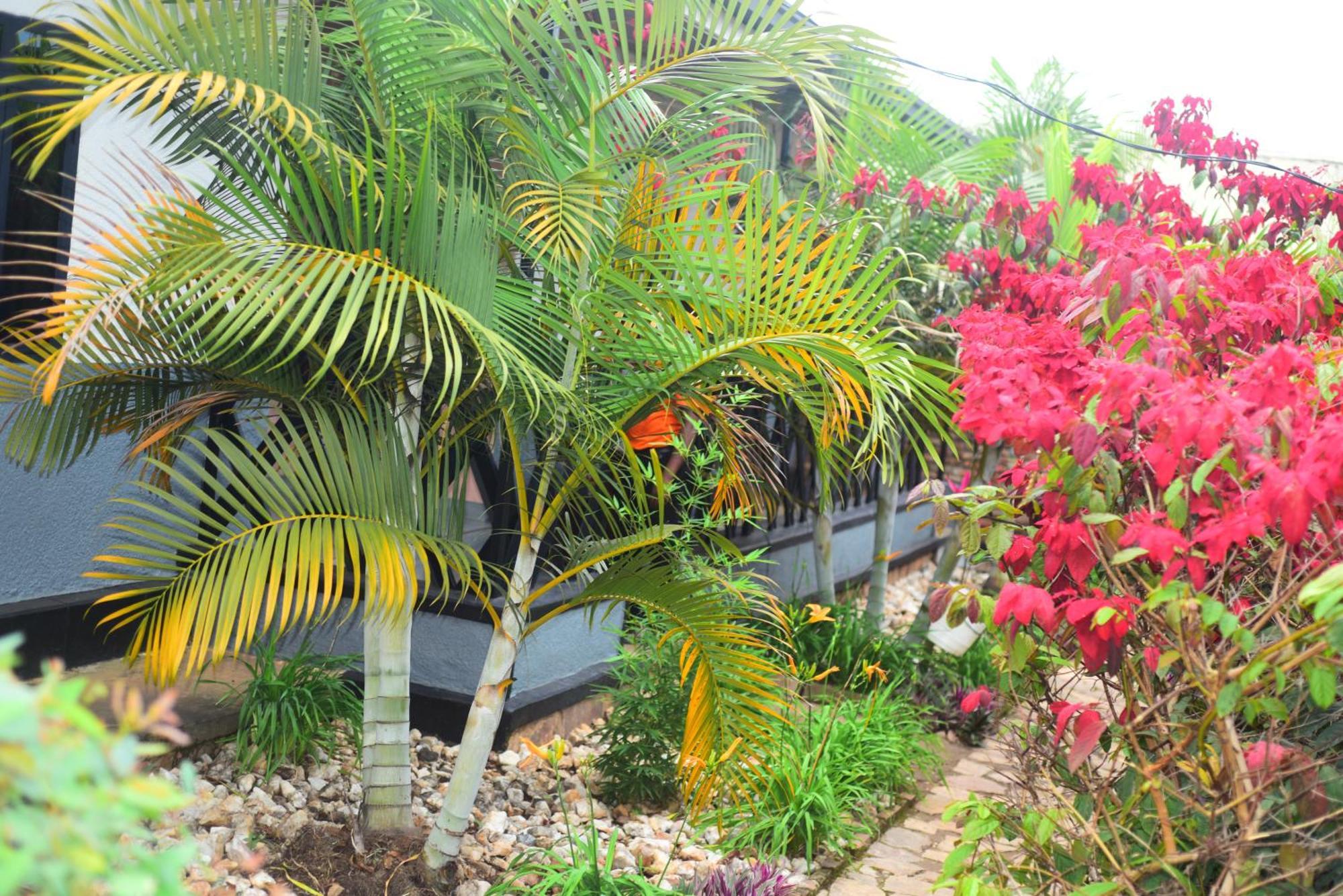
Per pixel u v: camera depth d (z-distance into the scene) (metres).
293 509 3.05
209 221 2.84
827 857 4.19
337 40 3.41
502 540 4.96
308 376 3.94
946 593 2.87
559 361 3.50
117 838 1.25
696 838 4.19
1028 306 5.22
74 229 4.60
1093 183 6.00
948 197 6.28
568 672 5.42
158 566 2.92
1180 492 2.31
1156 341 2.77
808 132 6.54
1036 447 2.66
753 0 3.43
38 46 4.37
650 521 4.28
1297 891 2.44
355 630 5.11
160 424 3.52
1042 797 3.41
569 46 4.45
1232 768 2.32
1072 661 2.92
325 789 4.19
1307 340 3.34
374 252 2.88
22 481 4.64
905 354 3.13
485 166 3.61
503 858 3.85
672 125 3.71
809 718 4.66
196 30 2.85
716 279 3.16
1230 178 6.03
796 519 8.06
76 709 1.01
